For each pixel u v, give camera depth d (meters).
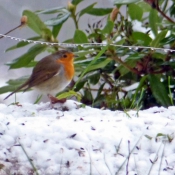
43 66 9.98
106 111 7.22
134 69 9.70
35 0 15.44
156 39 9.25
